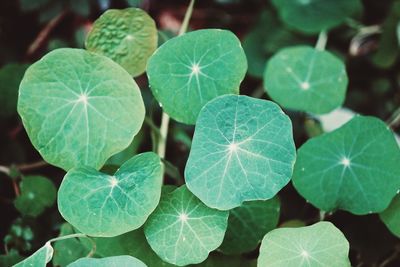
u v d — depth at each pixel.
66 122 0.40
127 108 0.40
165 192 0.40
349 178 0.43
